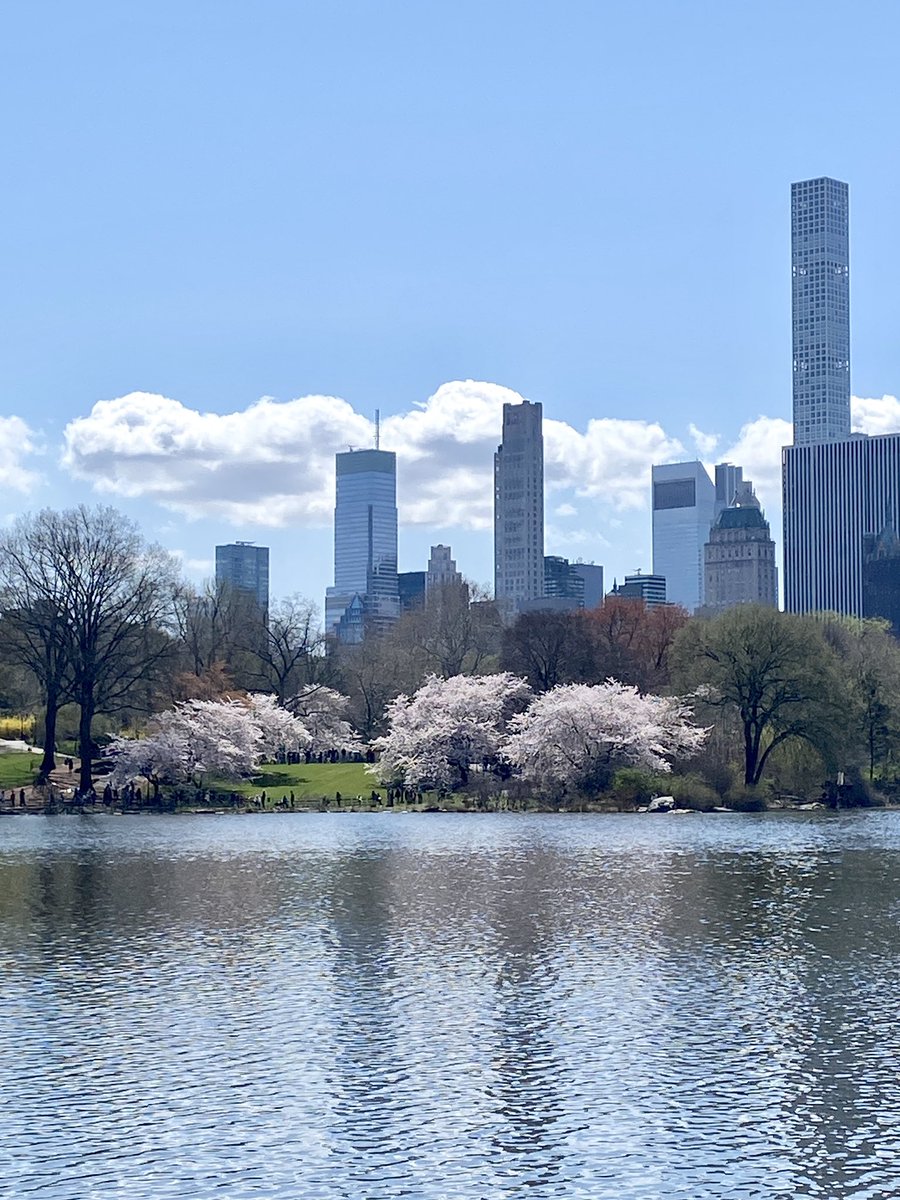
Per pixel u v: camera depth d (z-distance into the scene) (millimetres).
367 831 104688
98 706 146000
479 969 48156
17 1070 36156
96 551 135250
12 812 126750
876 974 47094
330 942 53469
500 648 181375
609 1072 35938
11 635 137125
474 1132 31734
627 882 70812
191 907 62781
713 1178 29203
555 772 129375
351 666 196250
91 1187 28781
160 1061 36938
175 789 137625
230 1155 30422
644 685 150500
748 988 44969
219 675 153625
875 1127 31938
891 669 139500
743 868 76875
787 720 126625
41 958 50438
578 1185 28875
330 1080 35312
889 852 85875
